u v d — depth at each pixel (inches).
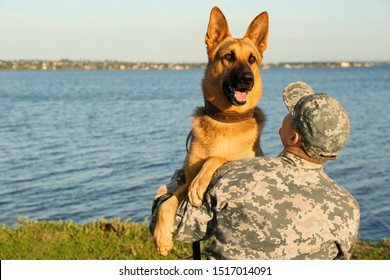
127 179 753.0
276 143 1051.3
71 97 2736.2
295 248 111.6
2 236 335.3
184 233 125.0
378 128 1350.9
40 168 841.5
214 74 166.2
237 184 114.3
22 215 558.3
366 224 516.4
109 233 343.0
